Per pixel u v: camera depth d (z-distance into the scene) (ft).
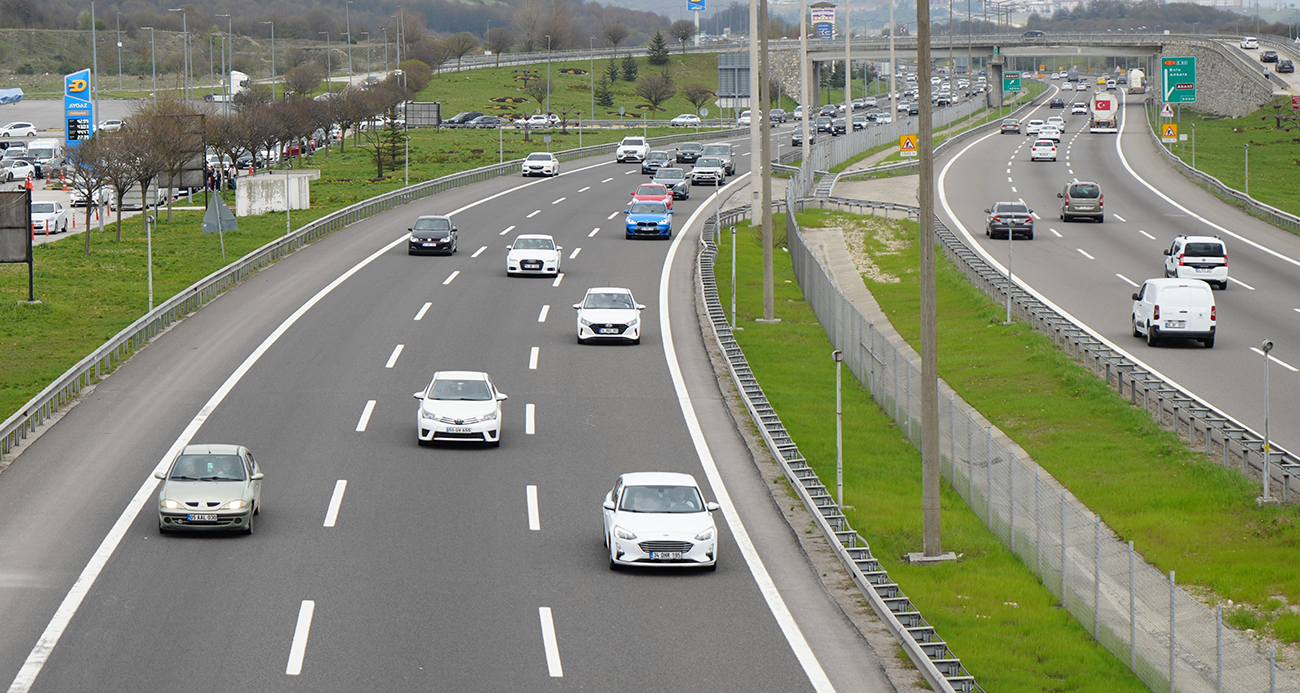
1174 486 144.46
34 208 356.79
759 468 153.17
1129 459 155.74
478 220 357.41
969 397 191.42
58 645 94.89
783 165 495.41
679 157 526.57
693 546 116.06
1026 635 110.32
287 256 293.23
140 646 94.89
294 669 90.94
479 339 216.74
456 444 160.56
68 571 112.16
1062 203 371.15
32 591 106.83
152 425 163.63
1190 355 205.05
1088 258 303.27
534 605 107.04
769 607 108.47
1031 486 128.47
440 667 92.17
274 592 107.86
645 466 152.25
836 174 460.14
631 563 116.06
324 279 265.95
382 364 198.49
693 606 108.17
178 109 427.33
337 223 337.11
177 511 120.98
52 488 137.59
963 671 98.68
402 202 390.21
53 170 492.54
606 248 313.73
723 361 206.80
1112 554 121.19
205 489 123.13
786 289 281.54
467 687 88.48
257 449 154.30
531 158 478.59
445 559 118.52
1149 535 131.64
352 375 191.52
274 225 357.20
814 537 129.18
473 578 113.60
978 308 247.29
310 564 115.75
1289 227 344.08
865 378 203.41
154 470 144.66
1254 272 283.79
